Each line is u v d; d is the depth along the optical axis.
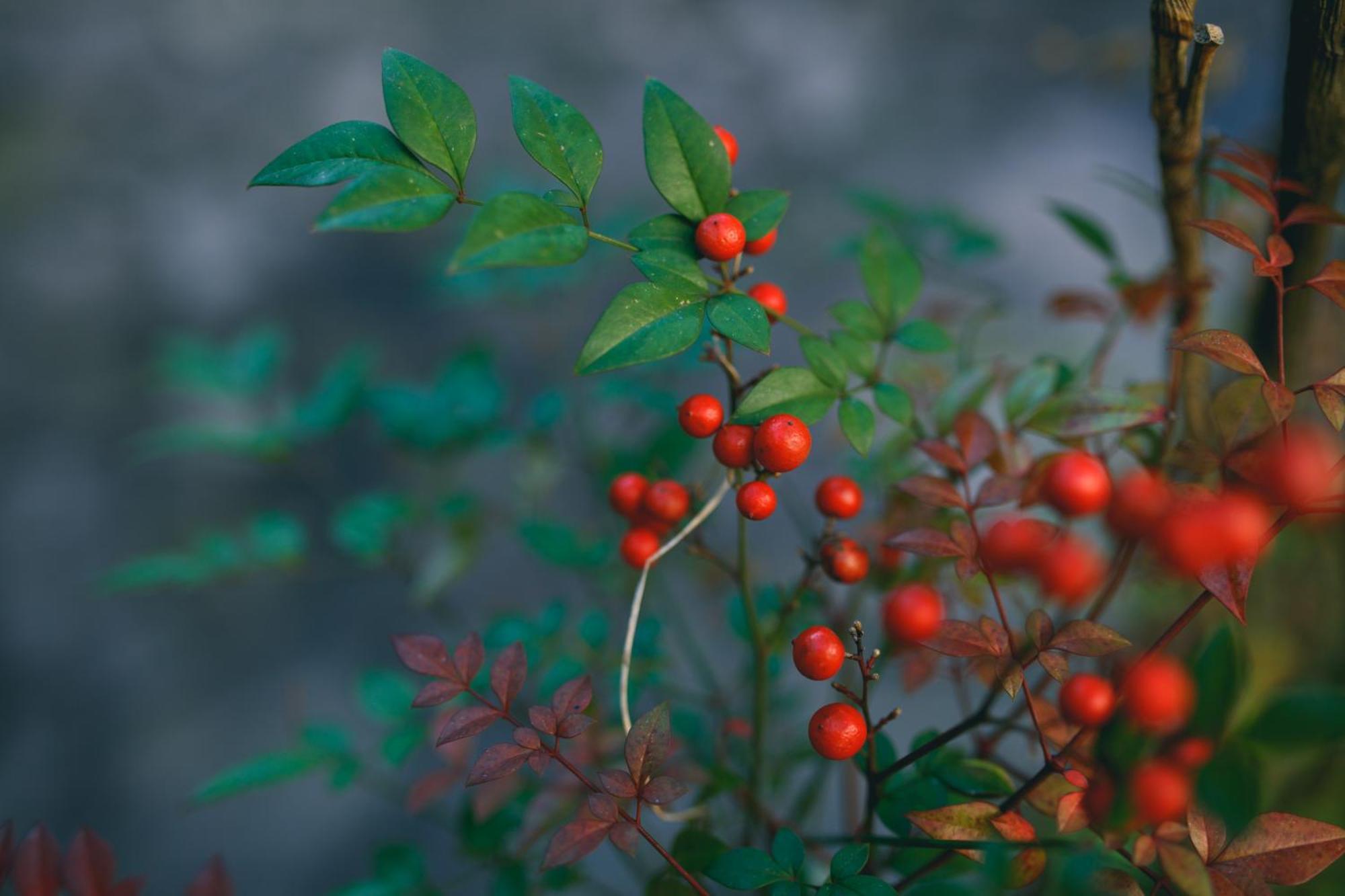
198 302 1.24
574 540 0.51
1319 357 0.43
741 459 0.39
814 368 0.40
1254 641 0.46
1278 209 0.41
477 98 1.38
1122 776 0.37
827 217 1.17
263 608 1.02
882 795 0.40
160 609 1.02
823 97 1.34
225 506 1.06
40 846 0.37
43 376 1.19
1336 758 0.44
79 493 1.09
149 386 1.18
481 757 0.38
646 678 0.48
